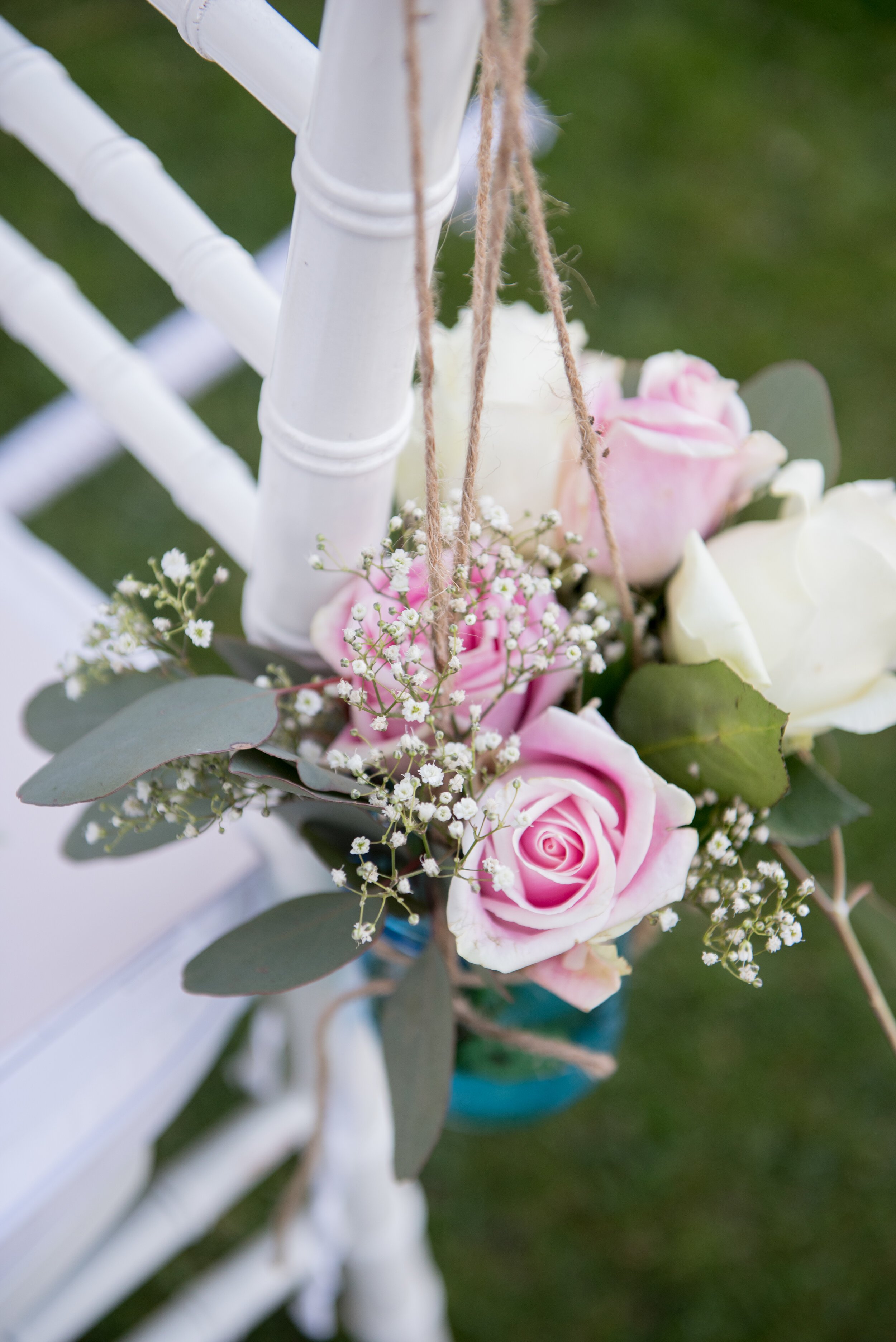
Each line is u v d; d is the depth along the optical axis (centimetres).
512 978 56
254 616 64
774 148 223
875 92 233
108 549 178
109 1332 136
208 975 52
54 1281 90
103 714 58
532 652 49
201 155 210
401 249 43
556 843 48
